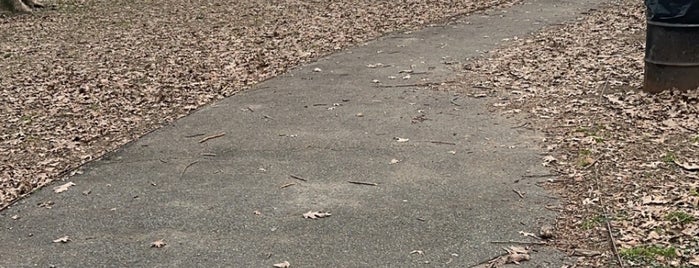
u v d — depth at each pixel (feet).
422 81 30.91
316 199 18.39
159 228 17.06
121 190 19.63
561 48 36.27
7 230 17.39
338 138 23.41
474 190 18.45
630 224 15.84
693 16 24.30
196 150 22.91
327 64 35.78
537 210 17.01
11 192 20.48
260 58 38.65
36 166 22.98
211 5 62.59
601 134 21.95
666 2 24.61
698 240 14.82
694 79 24.89
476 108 26.25
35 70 38.73
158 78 34.99
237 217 17.48
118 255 15.79
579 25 43.11
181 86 32.94
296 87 31.01
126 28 52.39
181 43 45.11
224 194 18.99
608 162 19.58
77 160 23.22
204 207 18.19
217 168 21.09
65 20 57.11
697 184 17.54
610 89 27.17
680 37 24.63
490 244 15.44
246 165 21.24
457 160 20.77
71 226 17.43
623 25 41.73
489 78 30.78
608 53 34.06
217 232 16.71
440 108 26.48
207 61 38.73
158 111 28.89
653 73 25.52
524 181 18.88
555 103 26.08
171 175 20.66
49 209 18.56
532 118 24.52
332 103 27.91
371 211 17.46
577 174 19.01
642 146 20.63
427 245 15.56
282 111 27.12
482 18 48.26
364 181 19.49
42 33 51.52
